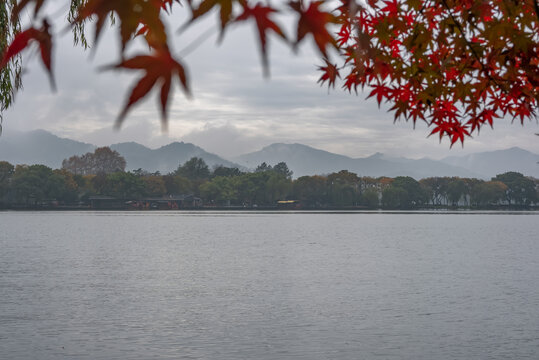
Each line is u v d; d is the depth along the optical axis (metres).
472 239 71.06
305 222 125.94
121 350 16.20
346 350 16.20
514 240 69.69
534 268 38.16
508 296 25.91
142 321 20.14
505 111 3.92
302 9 1.23
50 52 1.16
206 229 92.81
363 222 127.50
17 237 71.06
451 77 3.91
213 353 15.94
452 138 3.99
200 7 1.11
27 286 28.69
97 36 1.03
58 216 163.75
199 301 24.36
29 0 1.15
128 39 1.05
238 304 23.59
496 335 18.11
